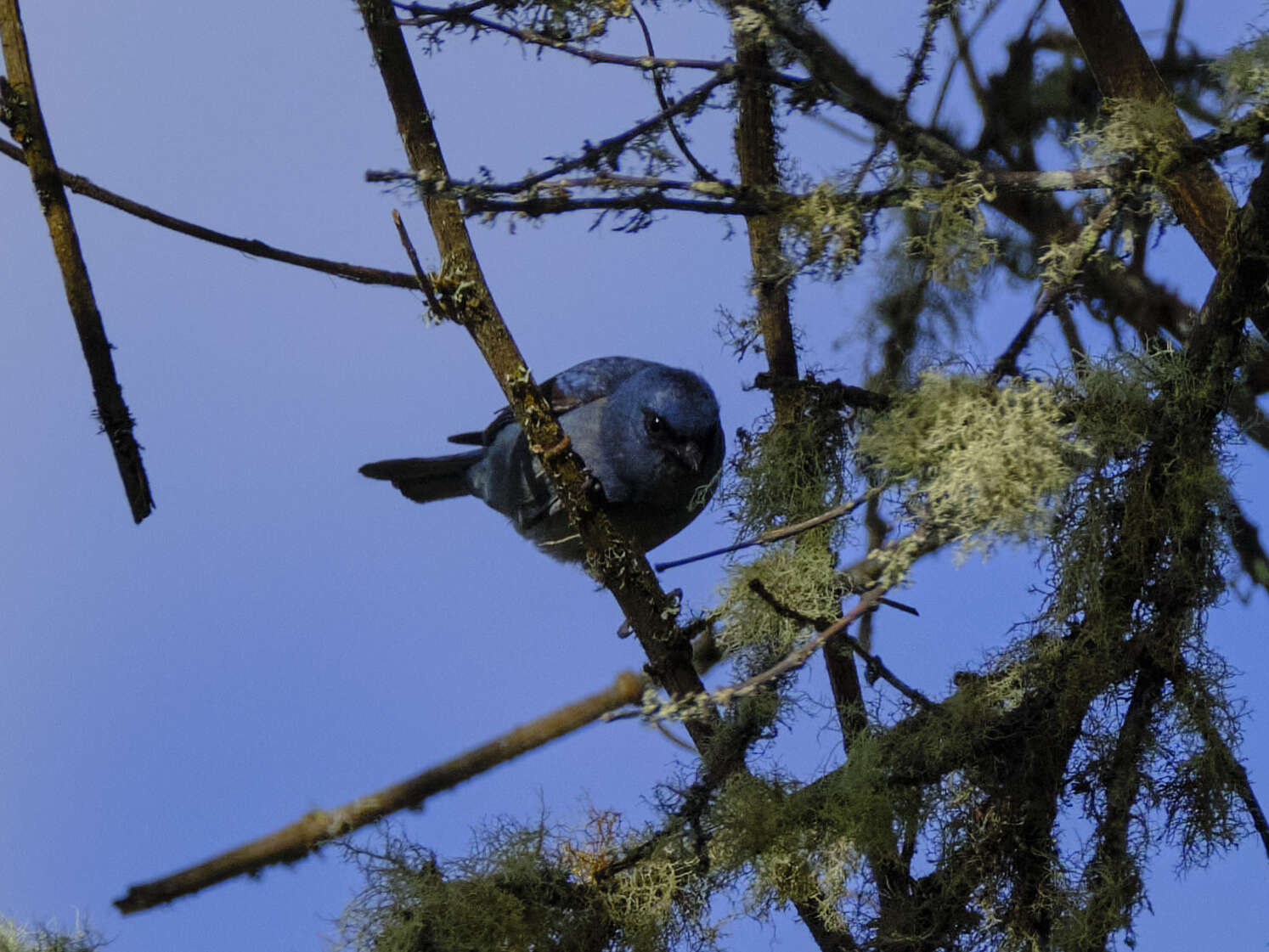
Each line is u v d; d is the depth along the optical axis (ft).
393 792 22.39
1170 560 22.33
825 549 25.66
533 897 22.07
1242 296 21.68
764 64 22.29
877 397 25.36
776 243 20.94
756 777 23.06
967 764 23.06
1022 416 19.26
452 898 21.83
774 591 25.11
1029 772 22.72
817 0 20.36
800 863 23.08
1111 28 22.41
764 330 27.48
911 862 23.63
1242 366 22.66
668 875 22.40
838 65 21.33
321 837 22.00
